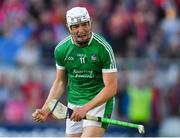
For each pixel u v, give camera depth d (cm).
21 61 3844
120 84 3569
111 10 4322
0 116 3600
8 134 3569
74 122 2136
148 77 3578
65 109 2022
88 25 1984
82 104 2086
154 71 3591
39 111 2019
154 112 3562
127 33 4134
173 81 3597
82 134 2067
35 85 3612
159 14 4347
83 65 2055
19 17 4234
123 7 4312
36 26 4159
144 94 3547
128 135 3497
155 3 4403
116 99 3562
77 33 1980
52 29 4134
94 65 2042
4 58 3966
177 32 4256
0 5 4347
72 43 2053
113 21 4200
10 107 3606
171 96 3578
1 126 3578
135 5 4338
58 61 2100
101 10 4303
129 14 4272
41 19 4206
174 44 4081
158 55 3991
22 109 3594
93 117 1981
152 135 3553
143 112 3547
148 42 4097
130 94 3553
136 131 3503
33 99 3597
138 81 3572
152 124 3559
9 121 3588
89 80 2073
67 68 2094
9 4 4331
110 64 2022
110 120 1983
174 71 3603
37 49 3994
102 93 2003
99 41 2030
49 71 3631
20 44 4047
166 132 3569
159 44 4075
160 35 4150
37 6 4278
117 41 4088
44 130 3534
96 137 2038
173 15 4391
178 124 3566
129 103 3553
